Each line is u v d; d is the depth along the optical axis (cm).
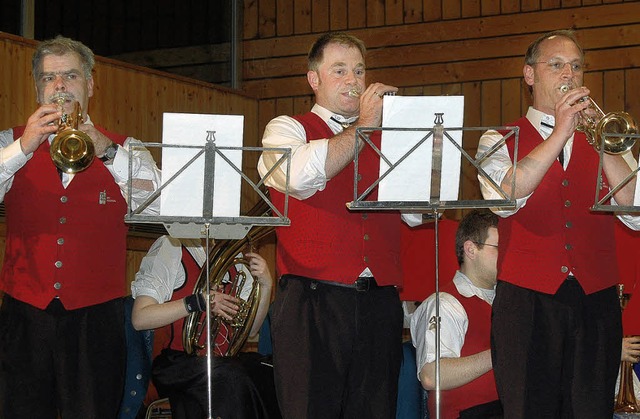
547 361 293
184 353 387
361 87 321
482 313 367
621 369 385
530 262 299
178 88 657
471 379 350
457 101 272
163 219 273
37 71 314
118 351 307
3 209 471
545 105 317
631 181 302
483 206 273
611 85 632
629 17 630
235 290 405
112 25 641
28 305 301
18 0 584
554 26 646
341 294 298
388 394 300
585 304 296
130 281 587
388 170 272
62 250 305
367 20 692
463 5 668
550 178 304
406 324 451
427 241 440
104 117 604
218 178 278
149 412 405
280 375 298
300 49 710
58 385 299
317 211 305
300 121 320
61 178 312
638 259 400
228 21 721
